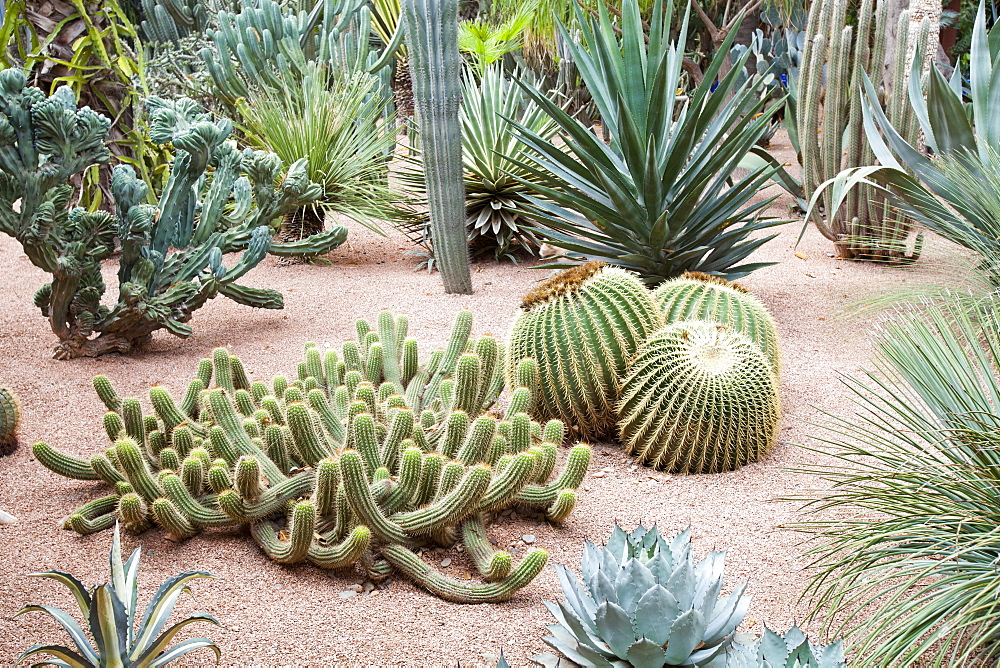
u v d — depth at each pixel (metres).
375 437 2.76
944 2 11.51
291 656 2.19
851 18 11.13
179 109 4.59
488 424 2.67
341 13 8.74
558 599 2.46
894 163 4.87
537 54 12.66
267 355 4.45
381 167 6.93
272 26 7.55
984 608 1.95
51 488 3.09
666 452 3.20
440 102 5.09
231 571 2.56
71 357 4.33
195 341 4.71
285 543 2.58
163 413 3.00
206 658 2.17
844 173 4.45
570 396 3.39
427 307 5.24
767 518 2.86
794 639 1.90
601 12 4.73
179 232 4.65
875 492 2.23
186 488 2.73
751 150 5.83
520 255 6.57
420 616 2.37
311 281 5.92
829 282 5.48
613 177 4.57
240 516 2.63
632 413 3.27
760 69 10.62
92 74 6.66
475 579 2.53
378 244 7.06
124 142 6.73
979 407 2.28
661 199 4.60
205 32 7.93
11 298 5.36
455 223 5.35
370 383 3.28
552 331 3.37
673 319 3.73
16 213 3.91
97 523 2.77
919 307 3.92
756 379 3.16
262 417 3.05
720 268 4.99
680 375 3.14
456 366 3.40
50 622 2.30
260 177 4.82
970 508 2.08
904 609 1.90
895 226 5.61
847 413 3.63
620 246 4.91
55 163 3.89
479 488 2.49
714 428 3.12
